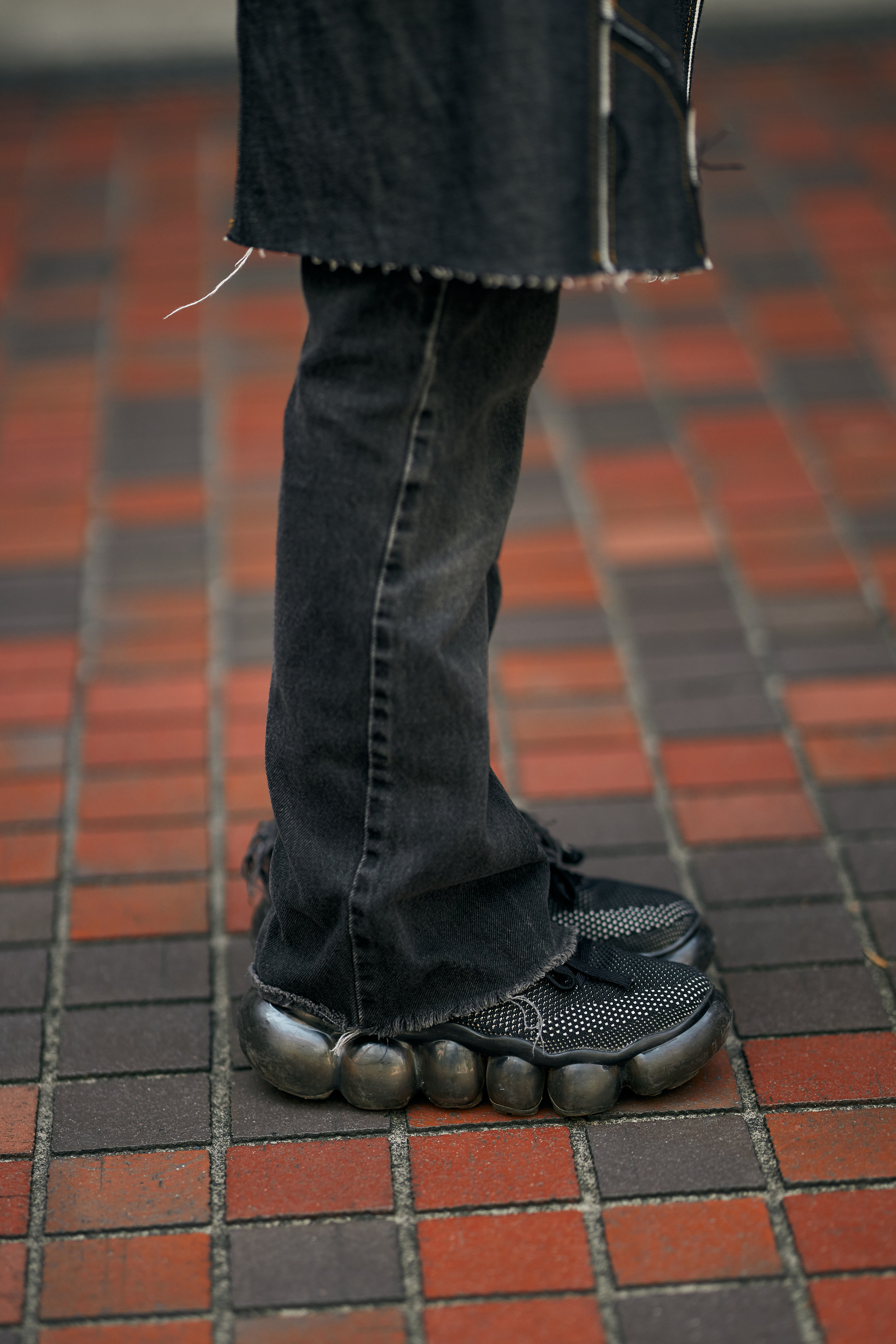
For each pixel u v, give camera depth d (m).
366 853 1.46
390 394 1.31
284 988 1.60
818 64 5.85
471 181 1.20
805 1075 1.69
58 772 2.35
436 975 1.54
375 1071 1.58
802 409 3.55
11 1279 1.44
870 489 3.20
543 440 3.45
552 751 2.40
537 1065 1.58
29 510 3.19
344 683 1.40
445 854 1.46
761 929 1.96
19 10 5.90
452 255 1.22
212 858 2.14
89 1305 1.41
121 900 2.05
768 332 3.92
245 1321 1.39
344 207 1.26
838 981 1.85
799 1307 1.38
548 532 3.08
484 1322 1.38
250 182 1.32
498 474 1.43
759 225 4.54
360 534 1.35
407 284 1.28
